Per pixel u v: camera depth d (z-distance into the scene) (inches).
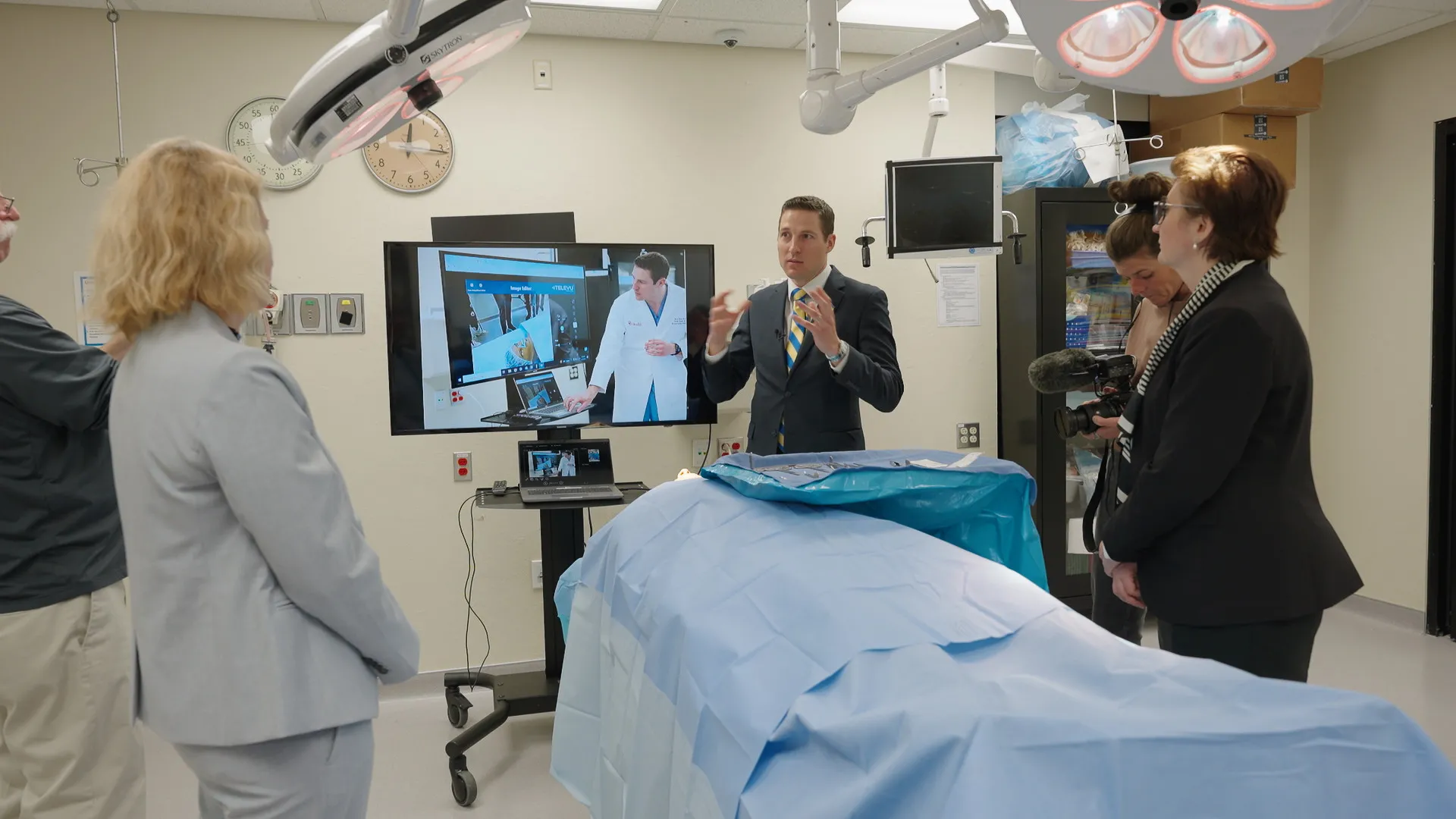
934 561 43.6
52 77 114.3
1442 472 139.2
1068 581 139.9
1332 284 155.3
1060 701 30.7
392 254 103.0
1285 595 58.3
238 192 50.1
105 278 48.8
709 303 113.6
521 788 103.1
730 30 126.9
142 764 75.4
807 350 105.2
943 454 61.2
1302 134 158.6
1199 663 33.9
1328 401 157.0
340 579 49.3
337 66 58.7
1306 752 28.6
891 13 123.9
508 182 128.0
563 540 113.8
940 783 27.6
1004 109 154.4
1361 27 134.5
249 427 46.9
